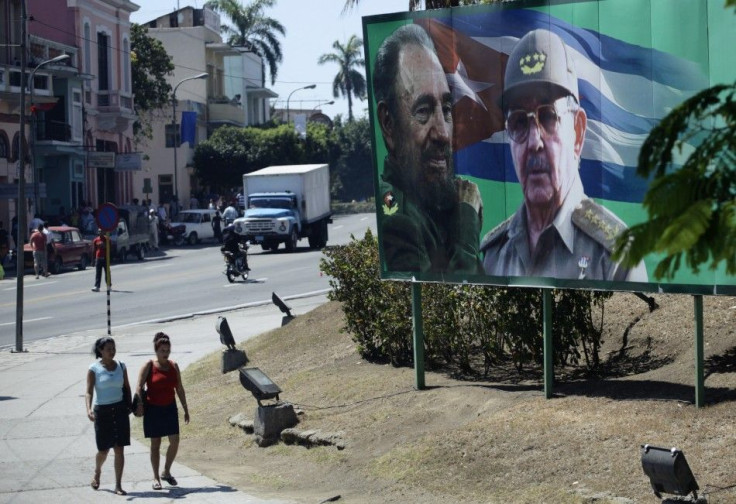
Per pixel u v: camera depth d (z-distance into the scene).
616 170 10.62
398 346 14.56
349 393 13.65
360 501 9.87
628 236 4.37
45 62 48.12
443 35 12.17
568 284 11.09
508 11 11.52
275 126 96.75
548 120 11.23
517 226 11.64
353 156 119.00
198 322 25.83
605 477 8.87
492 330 12.79
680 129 4.77
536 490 9.05
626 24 10.45
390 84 12.77
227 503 10.15
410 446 10.77
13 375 19.55
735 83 4.88
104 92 63.09
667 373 11.21
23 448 13.30
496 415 10.91
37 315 28.62
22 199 23.27
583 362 12.77
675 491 7.80
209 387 16.97
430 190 12.49
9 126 51.06
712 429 9.16
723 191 4.36
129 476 11.66
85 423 14.97
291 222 47.44
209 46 92.31
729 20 9.69
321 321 19.09
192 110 84.38
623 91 10.51
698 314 9.88
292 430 12.48
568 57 10.98
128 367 19.52
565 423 10.09
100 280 33.69
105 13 63.78
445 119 12.27
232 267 34.72
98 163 60.03
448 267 12.39
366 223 70.00
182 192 82.88
